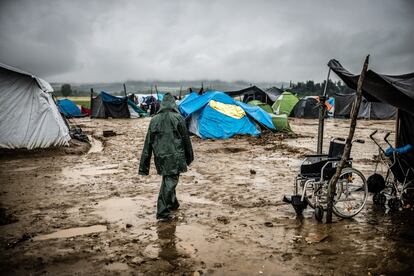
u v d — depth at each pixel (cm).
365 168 1122
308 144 1703
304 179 657
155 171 1083
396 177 686
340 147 687
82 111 4462
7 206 734
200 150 1497
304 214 666
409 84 672
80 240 553
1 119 1375
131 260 482
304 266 460
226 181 939
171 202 638
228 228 596
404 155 670
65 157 1355
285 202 733
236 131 1958
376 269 450
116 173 1059
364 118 3622
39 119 1443
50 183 934
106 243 541
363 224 609
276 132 2123
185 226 608
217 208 706
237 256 491
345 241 537
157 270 453
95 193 832
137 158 1339
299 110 3838
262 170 1088
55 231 593
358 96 574
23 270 458
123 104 3850
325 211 673
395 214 660
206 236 562
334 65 823
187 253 502
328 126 2753
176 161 623
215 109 1969
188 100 2158
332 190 608
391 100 668
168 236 564
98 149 1650
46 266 468
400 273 439
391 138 1958
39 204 747
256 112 2134
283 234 567
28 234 577
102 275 443
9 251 514
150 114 4281
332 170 635
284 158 1310
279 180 950
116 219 649
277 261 475
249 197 783
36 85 1430
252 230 586
